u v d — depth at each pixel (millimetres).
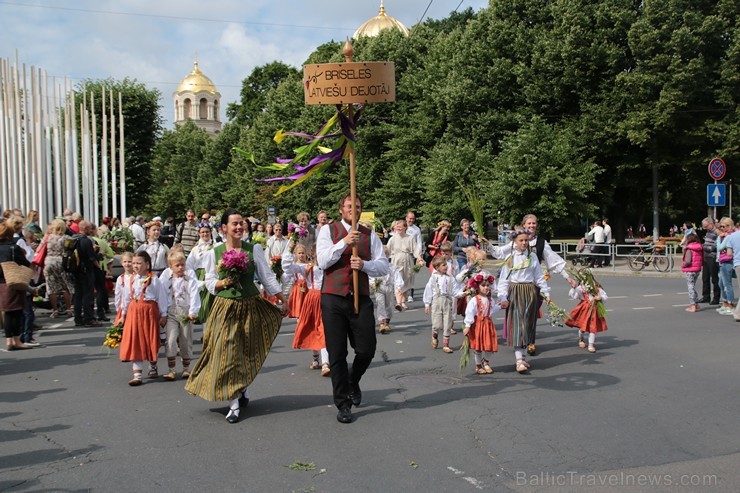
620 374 7707
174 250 7848
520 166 27125
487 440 5352
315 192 43656
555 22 29562
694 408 6262
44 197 23797
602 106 27734
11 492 4344
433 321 9375
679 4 26578
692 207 40906
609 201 31391
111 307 14742
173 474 4645
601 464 4832
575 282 9148
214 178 65562
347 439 5383
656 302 14438
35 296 13383
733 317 12078
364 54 40438
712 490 4367
